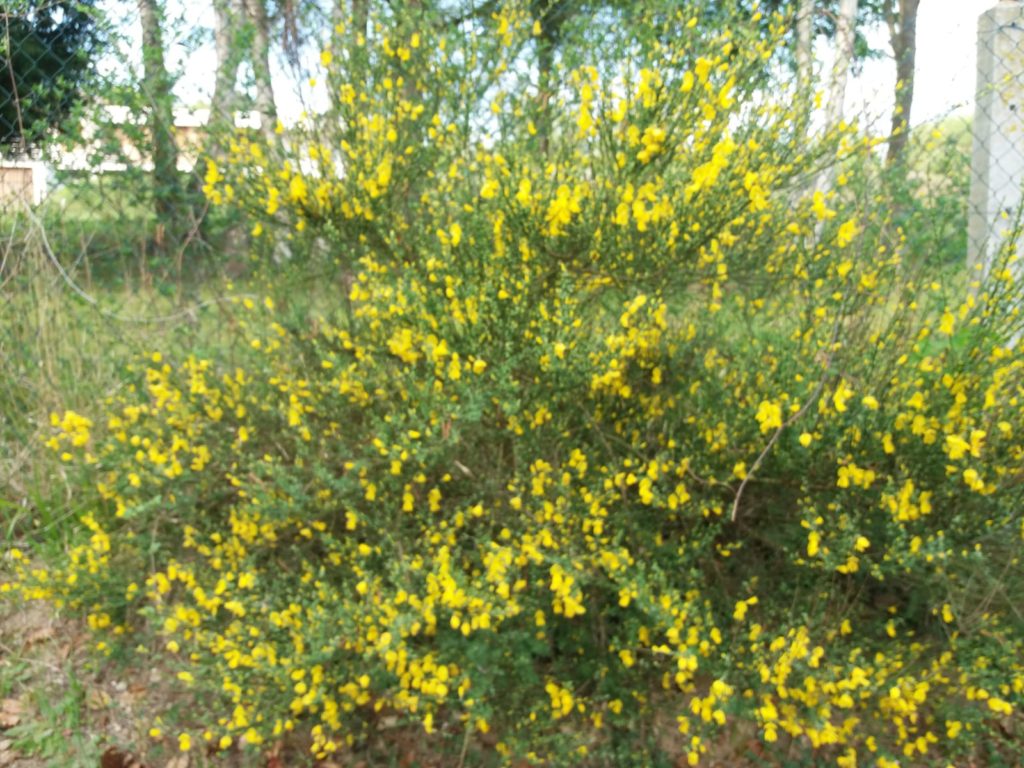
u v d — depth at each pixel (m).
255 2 3.66
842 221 2.86
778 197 2.89
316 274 3.25
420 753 2.60
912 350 2.55
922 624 2.74
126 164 3.81
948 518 2.43
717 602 2.69
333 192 2.70
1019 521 2.32
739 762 2.56
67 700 2.72
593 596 2.65
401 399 2.80
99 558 2.84
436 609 2.37
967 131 3.54
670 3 2.82
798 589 2.60
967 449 2.27
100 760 2.56
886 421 2.43
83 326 3.72
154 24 3.87
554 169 2.65
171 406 2.98
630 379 2.81
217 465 2.99
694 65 2.64
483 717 2.25
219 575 2.73
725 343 2.98
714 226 2.43
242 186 2.82
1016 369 2.43
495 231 2.55
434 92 3.03
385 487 2.74
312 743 2.60
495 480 2.66
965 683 2.48
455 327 2.48
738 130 2.75
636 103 2.47
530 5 3.20
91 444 3.30
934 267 2.90
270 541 2.79
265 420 3.00
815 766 2.54
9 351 3.69
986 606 2.39
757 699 2.38
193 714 2.61
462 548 2.72
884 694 2.40
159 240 3.86
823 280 2.65
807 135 2.88
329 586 2.54
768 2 3.31
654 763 2.53
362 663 2.41
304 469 2.77
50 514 3.33
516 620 2.52
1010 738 2.64
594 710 2.57
